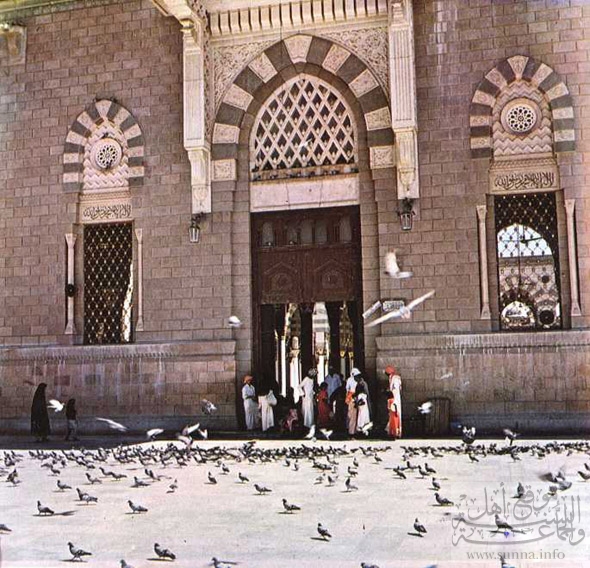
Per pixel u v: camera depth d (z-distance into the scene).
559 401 18.53
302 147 20.84
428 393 19.25
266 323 21.39
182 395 20.86
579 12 19.31
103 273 22.30
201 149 20.91
